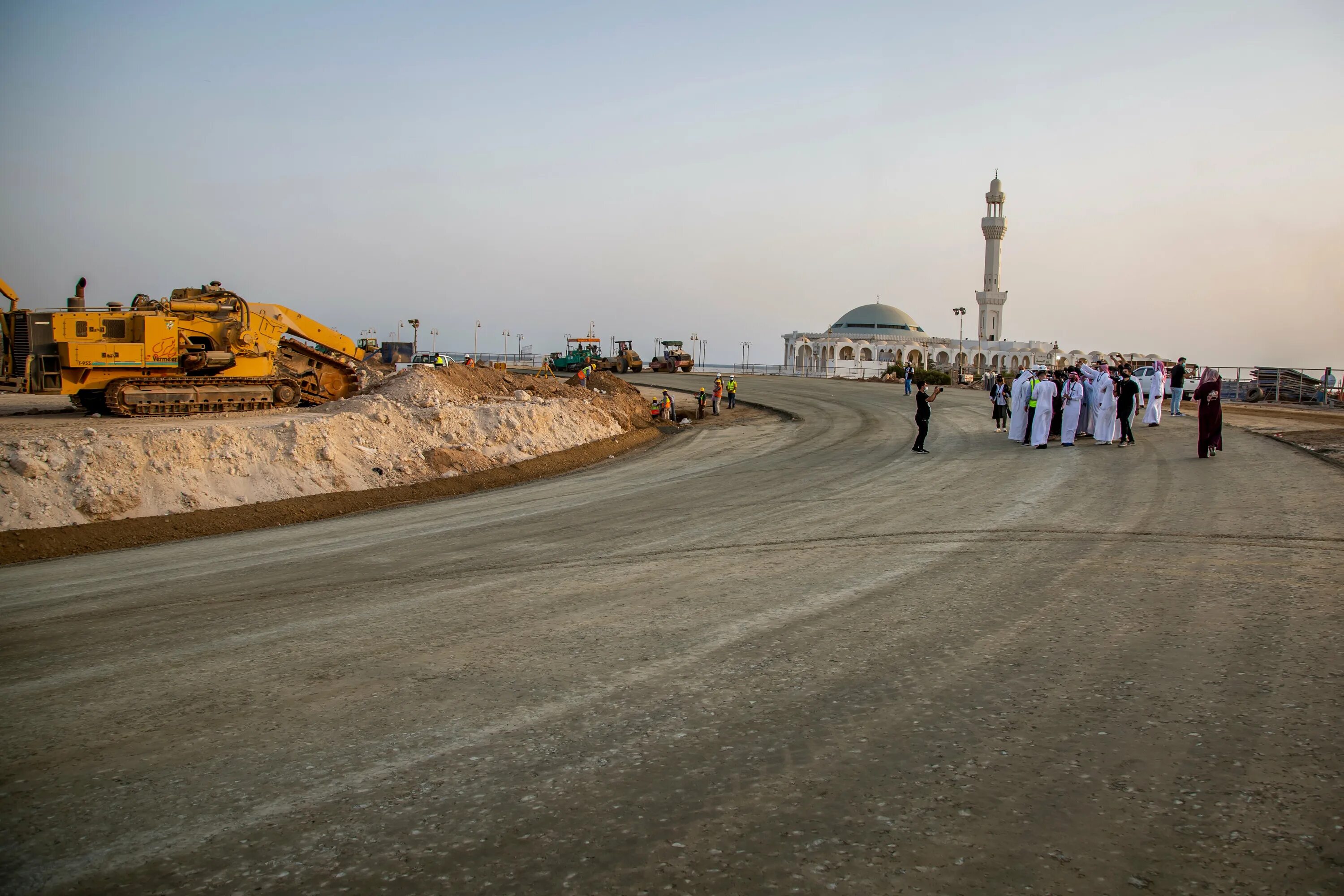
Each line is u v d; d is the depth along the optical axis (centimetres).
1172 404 2912
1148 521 1059
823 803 365
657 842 336
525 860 326
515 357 11669
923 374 6681
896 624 646
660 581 846
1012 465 1794
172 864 335
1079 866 311
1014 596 719
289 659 624
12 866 338
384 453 2022
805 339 10881
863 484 1623
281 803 385
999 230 12175
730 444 2738
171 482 1573
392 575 959
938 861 316
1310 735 419
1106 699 475
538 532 1237
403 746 446
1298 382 3959
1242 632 592
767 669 549
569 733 454
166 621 780
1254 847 321
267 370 2786
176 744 464
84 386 2438
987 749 414
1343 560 801
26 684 593
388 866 326
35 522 1373
